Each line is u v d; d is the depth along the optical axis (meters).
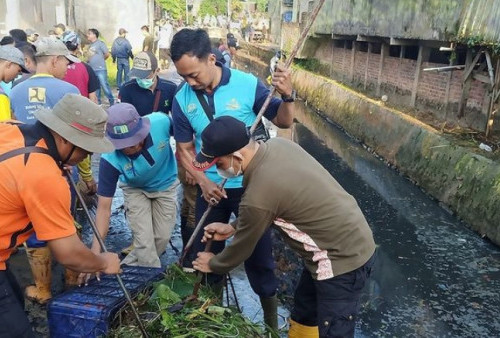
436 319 4.27
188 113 3.43
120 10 22.39
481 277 5.00
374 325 4.14
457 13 7.02
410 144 8.32
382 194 7.37
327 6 14.12
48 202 2.21
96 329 2.95
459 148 6.91
